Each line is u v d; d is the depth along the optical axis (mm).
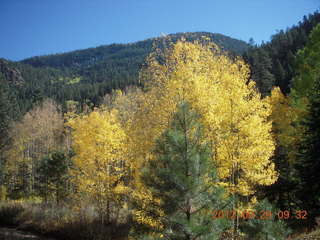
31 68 153000
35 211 21375
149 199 7922
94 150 15750
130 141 14516
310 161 12328
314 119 12609
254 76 30719
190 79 10797
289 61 42219
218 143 10531
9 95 52562
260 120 10727
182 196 6516
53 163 23812
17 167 38750
